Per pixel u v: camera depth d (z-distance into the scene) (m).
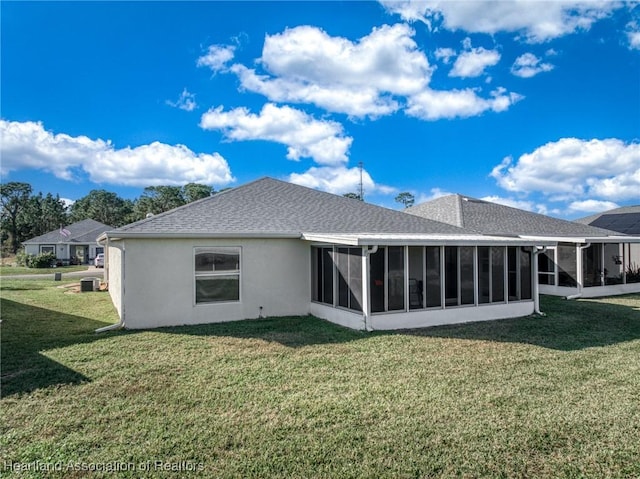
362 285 11.82
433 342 10.34
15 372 7.81
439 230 18.44
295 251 14.51
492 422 5.68
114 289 17.14
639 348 9.78
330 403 6.33
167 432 5.36
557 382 7.32
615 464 4.65
